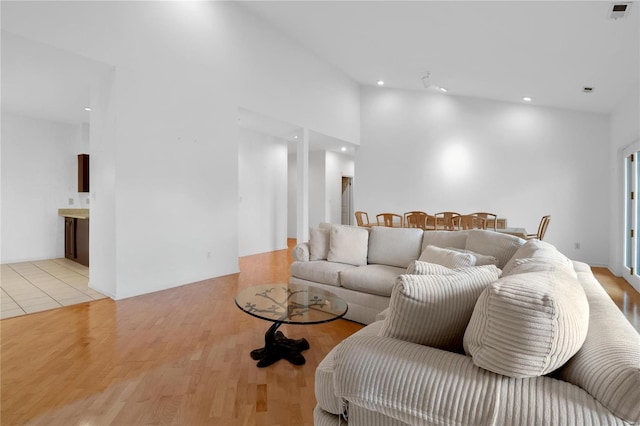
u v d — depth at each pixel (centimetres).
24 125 530
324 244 347
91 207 385
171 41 383
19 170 527
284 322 187
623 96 433
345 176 943
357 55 562
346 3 399
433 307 97
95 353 221
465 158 645
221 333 256
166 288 384
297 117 567
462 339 104
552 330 74
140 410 161
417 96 684
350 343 100
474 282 106
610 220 523
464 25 366
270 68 514
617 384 69
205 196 426
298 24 496
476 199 636
